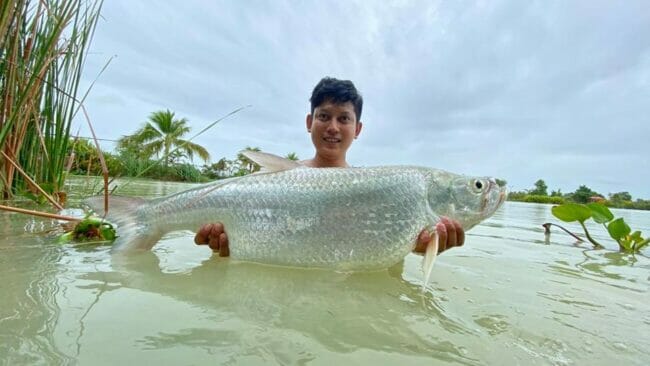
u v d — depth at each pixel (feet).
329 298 1.42
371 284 1.64
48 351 0.90
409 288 1.59
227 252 1.97
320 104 3.03
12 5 2.68
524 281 1.74
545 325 1.22
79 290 1.34
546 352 1.03
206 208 1.97
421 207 1.94
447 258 2.20
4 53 3.03
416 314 1.28
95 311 1.16
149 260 1.86
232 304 1.30
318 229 1.86
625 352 1.05
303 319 1.20
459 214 2.06
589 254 2.50
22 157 3.69
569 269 2.02
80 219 2.41
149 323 1.09
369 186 1.92
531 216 5.34
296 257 1.86
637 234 2.66
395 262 1.91
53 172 3.82
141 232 2.03
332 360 0.94
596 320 1.28
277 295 1.43
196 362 0.89
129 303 1.24
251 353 0.95
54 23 3.26
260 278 1.65
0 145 2.91
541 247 2.69
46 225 2.59
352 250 1.85
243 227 1.92
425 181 2.01
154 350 0.94
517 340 1.10
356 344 1.03
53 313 1.13
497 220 4.63
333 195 1.89
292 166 2.05
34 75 2.97
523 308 1.37
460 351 1.02
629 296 1.55
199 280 1.57
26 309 1.15
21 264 1.66
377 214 1.88
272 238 1.88
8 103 3.19
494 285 1.66
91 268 1.65
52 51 3.25
